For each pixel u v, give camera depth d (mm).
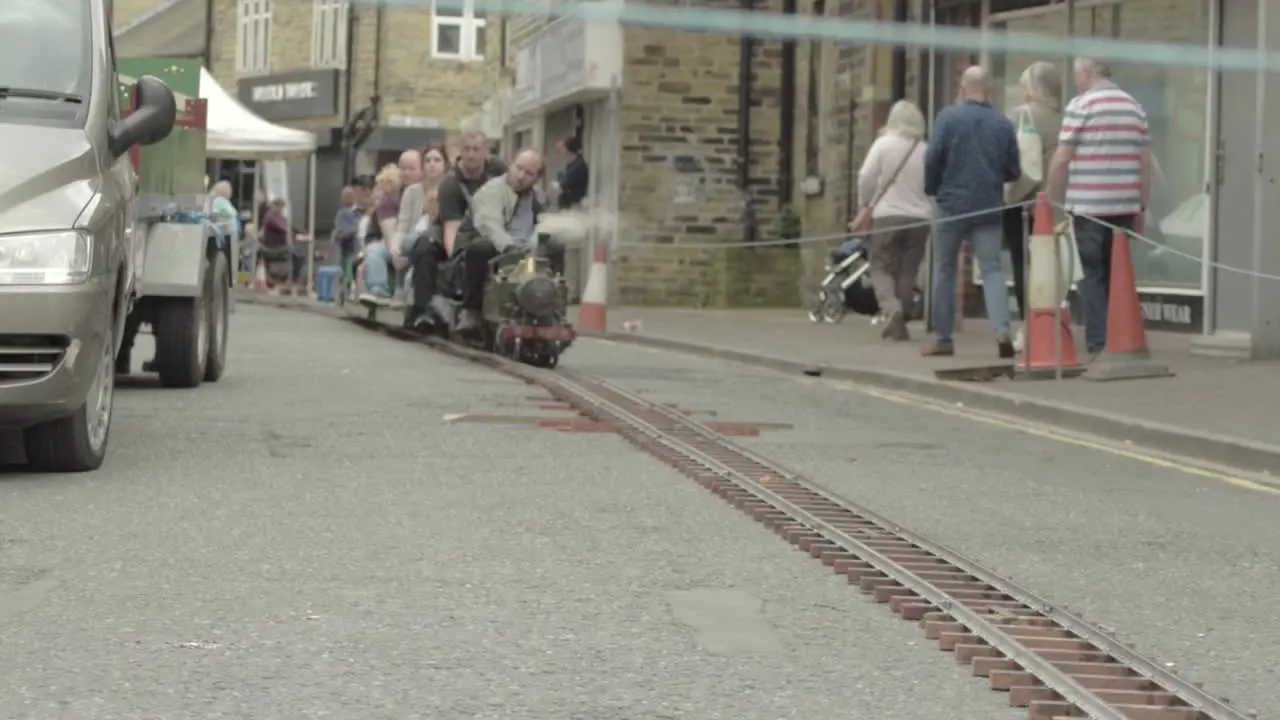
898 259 19938
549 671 6055
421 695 5750
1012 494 10086
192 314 14453
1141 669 6129
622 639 6496
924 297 22844
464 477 10031
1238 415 13008
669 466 10617
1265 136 16469
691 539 8359
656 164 31016
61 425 9734
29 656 6156
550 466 10516
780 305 30016
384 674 5992
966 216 17141
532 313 17016
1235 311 16891
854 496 9859
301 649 6289
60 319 9406
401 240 22734
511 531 8461
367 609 6879
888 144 19656
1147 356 15453
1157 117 19562
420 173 22875
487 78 41719
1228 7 16922
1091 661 6254
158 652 6219
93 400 9953
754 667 6156
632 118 30953
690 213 31094
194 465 10320
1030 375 15500
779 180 31000
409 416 12766
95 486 9523
